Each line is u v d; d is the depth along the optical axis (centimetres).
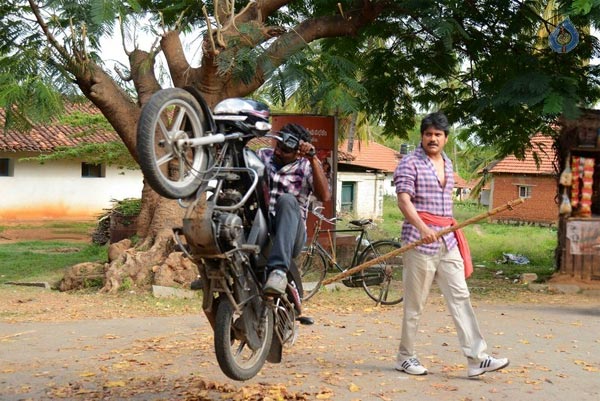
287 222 491
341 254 1376
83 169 3127
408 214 603
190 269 1197
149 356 704
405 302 629
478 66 1489
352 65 1020
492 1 1372
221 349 478
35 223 2902
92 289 1239
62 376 626
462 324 615
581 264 1337
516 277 1523
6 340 799
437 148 615
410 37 1460
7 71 1060
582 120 1350
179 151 442
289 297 525
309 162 527
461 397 560
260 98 988
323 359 690
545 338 812
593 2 1076
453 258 614
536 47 1435
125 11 941
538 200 3925
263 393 548
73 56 1173
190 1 1249
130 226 1812
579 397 568
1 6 1134
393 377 617
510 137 1600
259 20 1224
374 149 4831
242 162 486
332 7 1354
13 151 2806
